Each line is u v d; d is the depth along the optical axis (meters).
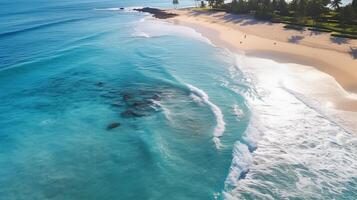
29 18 102.31
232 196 17.56
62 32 73.00
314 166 19.75
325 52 43.06
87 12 126.38
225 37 58.16
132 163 21.31
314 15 65.88
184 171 20.14
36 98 32.31
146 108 29.05
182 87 33.06
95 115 28.17
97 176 20.28
